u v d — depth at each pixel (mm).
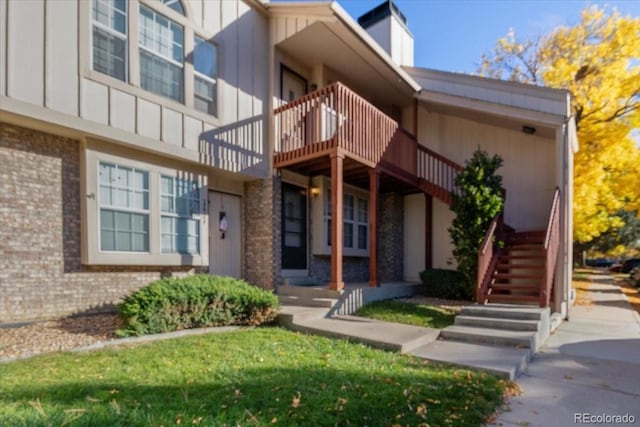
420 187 10172
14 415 2562
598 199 14445
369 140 8289
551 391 3789
